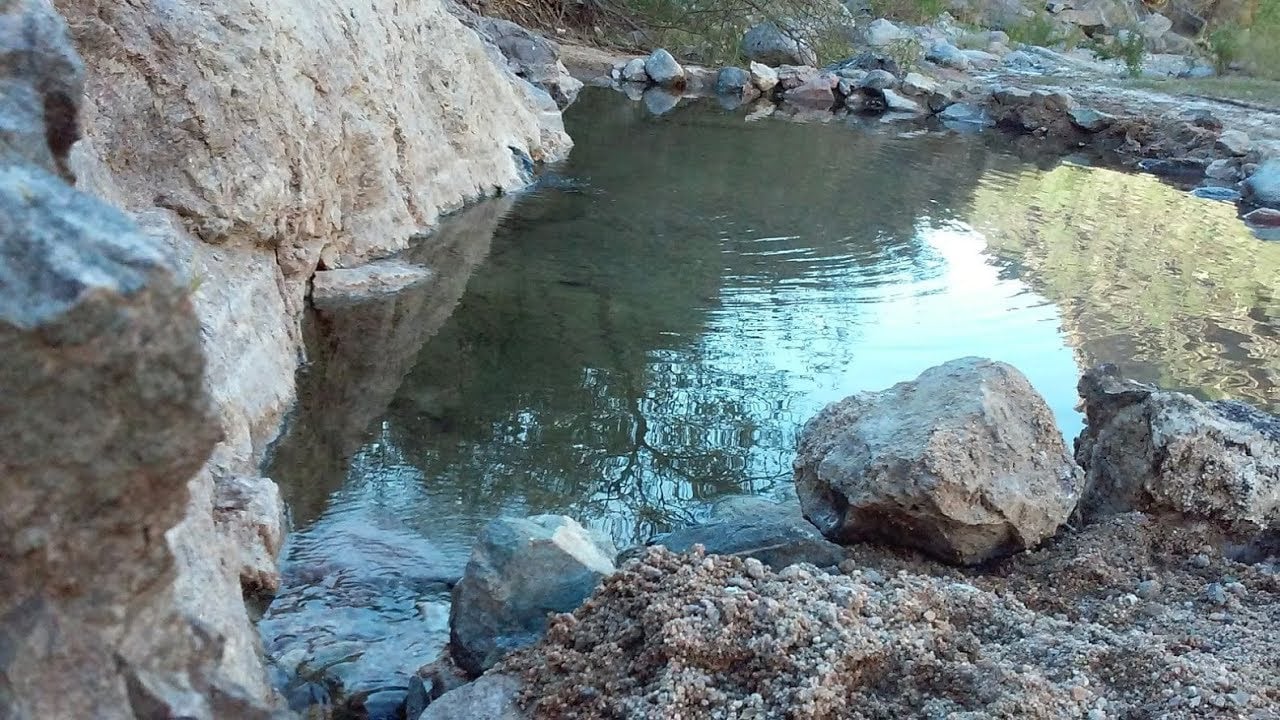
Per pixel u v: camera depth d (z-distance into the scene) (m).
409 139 9.48
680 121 16.33
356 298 7.83
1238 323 8.75
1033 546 4.86
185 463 2.15
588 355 7.13
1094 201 13.06
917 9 26.78
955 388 5.04
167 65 6.54
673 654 3.56
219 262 6.53
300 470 5.49
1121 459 5.30
